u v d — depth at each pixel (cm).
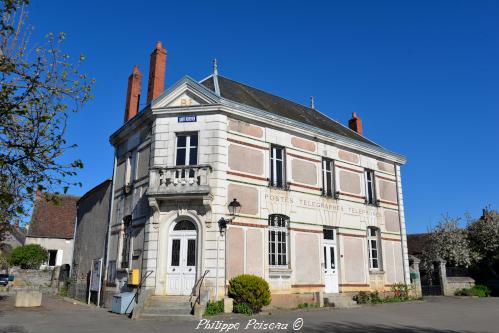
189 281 1384
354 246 1838
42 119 752
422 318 1288
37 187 782
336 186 1831
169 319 1184
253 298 1305
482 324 1174
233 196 1471
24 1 767
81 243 2277
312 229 1684
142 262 1447
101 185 2033
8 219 973
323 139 1820
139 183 1617
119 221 1734
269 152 1628
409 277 2044
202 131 1501
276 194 1600
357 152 1981
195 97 1553
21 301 1510
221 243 1389
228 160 1491
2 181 791
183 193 1395
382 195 2056
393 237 2042
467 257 2705
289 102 2209
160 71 1811
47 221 3288
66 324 1098
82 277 2084
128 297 1370
